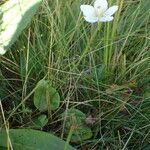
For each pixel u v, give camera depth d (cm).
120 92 15
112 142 14
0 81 15
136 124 15
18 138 12
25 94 15
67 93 15
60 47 15
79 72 15
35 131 13
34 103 14
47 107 14
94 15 14
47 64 15
